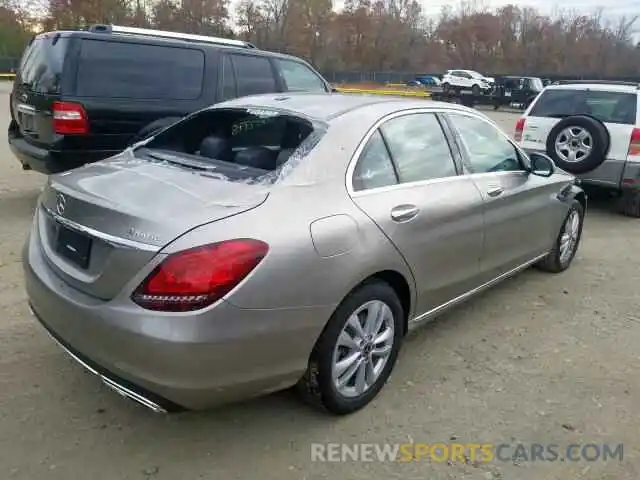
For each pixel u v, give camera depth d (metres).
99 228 2.69
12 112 6.96
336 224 2.91
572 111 8.28
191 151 3.65
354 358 3.13
